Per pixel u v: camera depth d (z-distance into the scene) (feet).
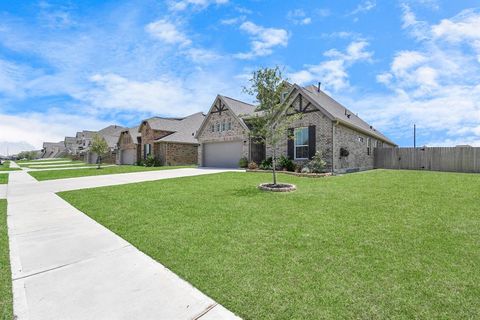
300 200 25.48
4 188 39.73
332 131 50.80
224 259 12.72
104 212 22.63
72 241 15.76
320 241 14.78
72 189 37.11
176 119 113.91
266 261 12.41
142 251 14.06
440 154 66.28
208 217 20.15
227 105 74.84
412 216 19.30
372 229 16.60
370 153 72.54
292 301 9.25
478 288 9.83
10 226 18.98
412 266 11.63
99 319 8.52
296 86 55.47
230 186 35.29
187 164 103.91
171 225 18.31
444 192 27.96
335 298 9.36
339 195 27.48
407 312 8.57
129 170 76.23
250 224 18.17
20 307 9.22
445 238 14.88
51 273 11.76
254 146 69.62
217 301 9.42
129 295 9.89
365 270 11.35
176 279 11.05
